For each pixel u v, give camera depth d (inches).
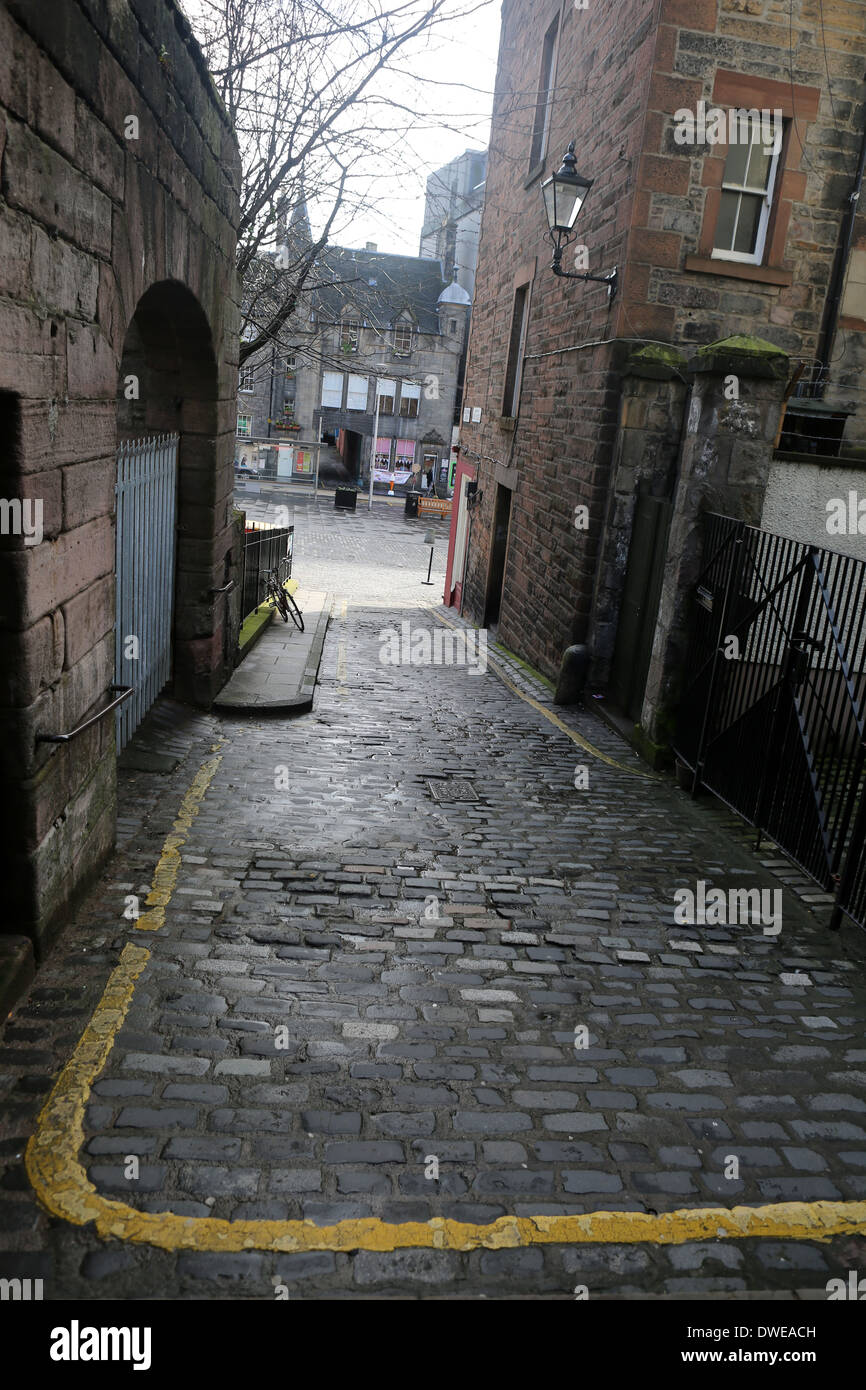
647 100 354.3
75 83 143.7
